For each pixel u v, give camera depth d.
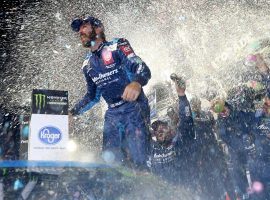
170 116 4.01
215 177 4.30
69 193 1.57
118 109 3.27
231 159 5.20
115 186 1.68
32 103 2.40
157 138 3.85
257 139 5.05
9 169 1.59
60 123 2.43
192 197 1.90
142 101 3.25
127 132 3.19
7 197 1.48
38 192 1.53
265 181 5.02
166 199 1.77
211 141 4.46
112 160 3.16
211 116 4.91
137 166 3.08
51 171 1.63
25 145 2.58
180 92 3.73
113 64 3.21
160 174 3.86
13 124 3.12
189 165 3.92
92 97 3.62
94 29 3.23
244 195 5.15
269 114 5.01
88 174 1.68
